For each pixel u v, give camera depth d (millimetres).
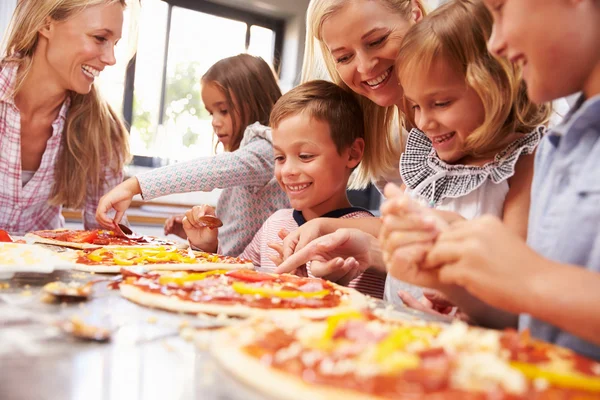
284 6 3854
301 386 505
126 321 766
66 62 1925
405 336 590
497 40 705
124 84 3557
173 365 595
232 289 975
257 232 1864
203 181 1802
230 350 610
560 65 655
